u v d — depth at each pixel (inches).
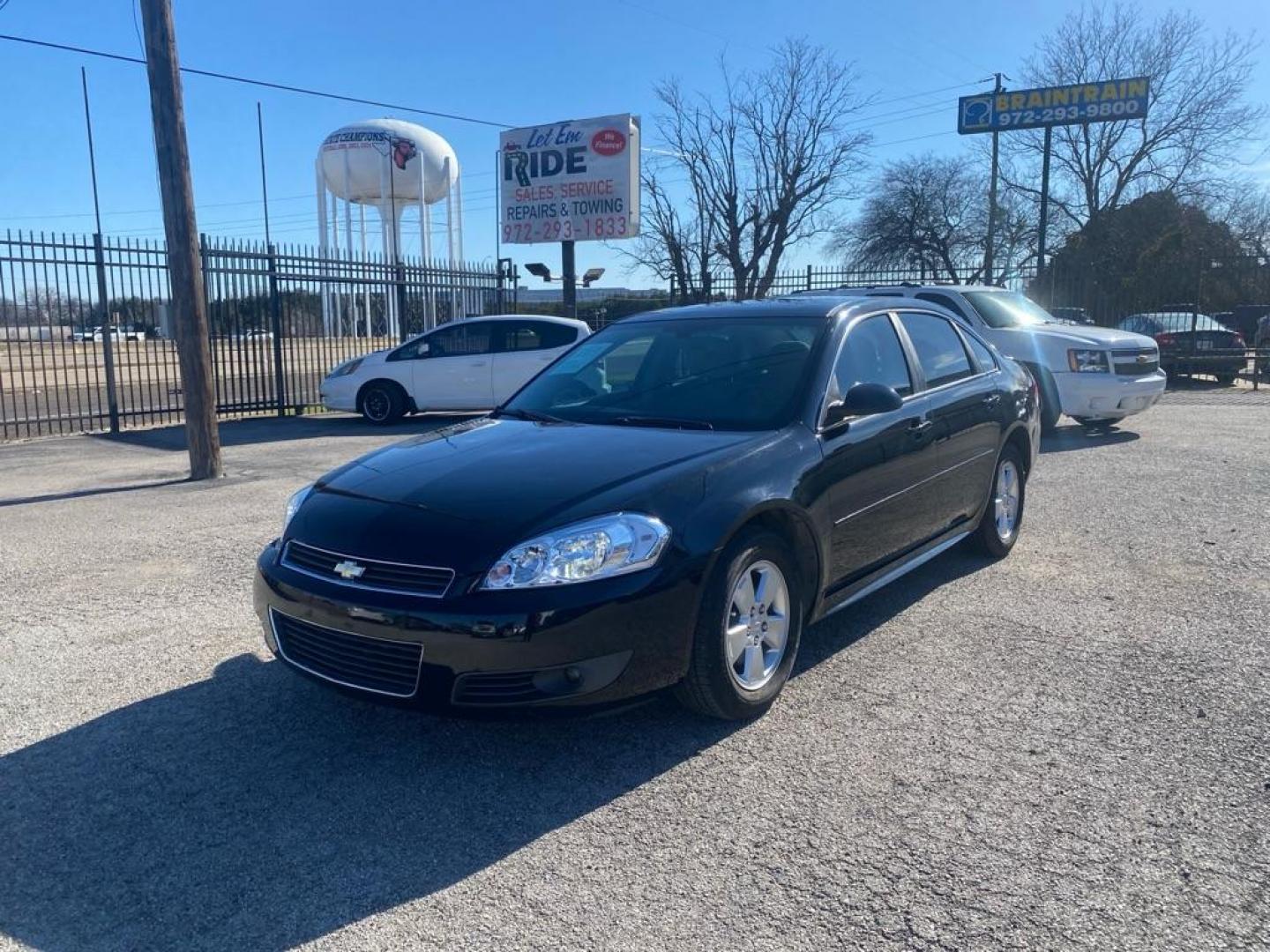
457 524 135.0
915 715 151.3
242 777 136.7
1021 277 1225.4
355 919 105.6
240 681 170.7
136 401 709.9
